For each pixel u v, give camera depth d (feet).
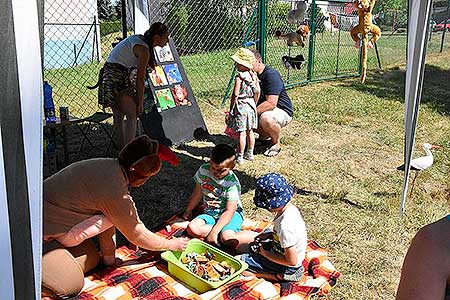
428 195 15.26
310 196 14.70
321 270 10.32
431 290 3.83
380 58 47.44
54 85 32.58
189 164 17.34
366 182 16.11
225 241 11.05
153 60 16.35
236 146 19.42
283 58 30.89
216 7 39.27
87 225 8.96
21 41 4.44
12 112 4.43
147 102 18.53
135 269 10.12
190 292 9.42
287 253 9.35
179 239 10.33
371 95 30.73
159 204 14.01
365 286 10.15
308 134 21.68
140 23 18.30
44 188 9.02
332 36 51.08
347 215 13.46
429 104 29.30
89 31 44.93
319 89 32.30
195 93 28.96
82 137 19.80
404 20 62.75
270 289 9.48
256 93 17.22
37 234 4.64
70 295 8.84
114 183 8.86
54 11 42.57
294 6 36.17
